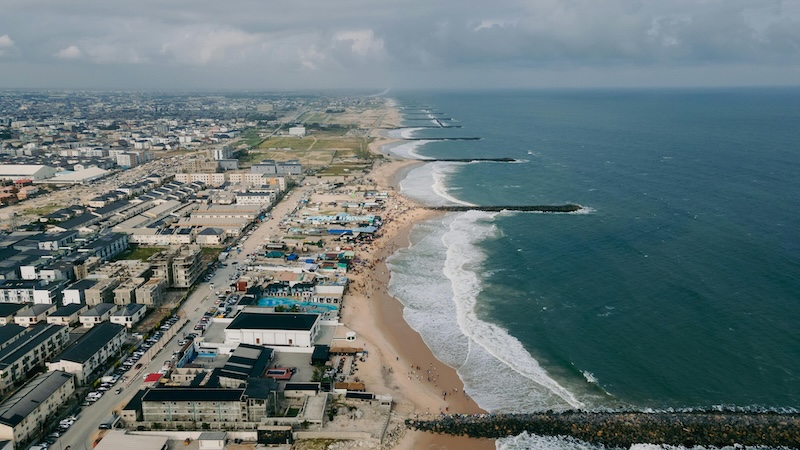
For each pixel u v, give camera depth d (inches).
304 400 5999.0
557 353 7126.0
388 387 6466.5
